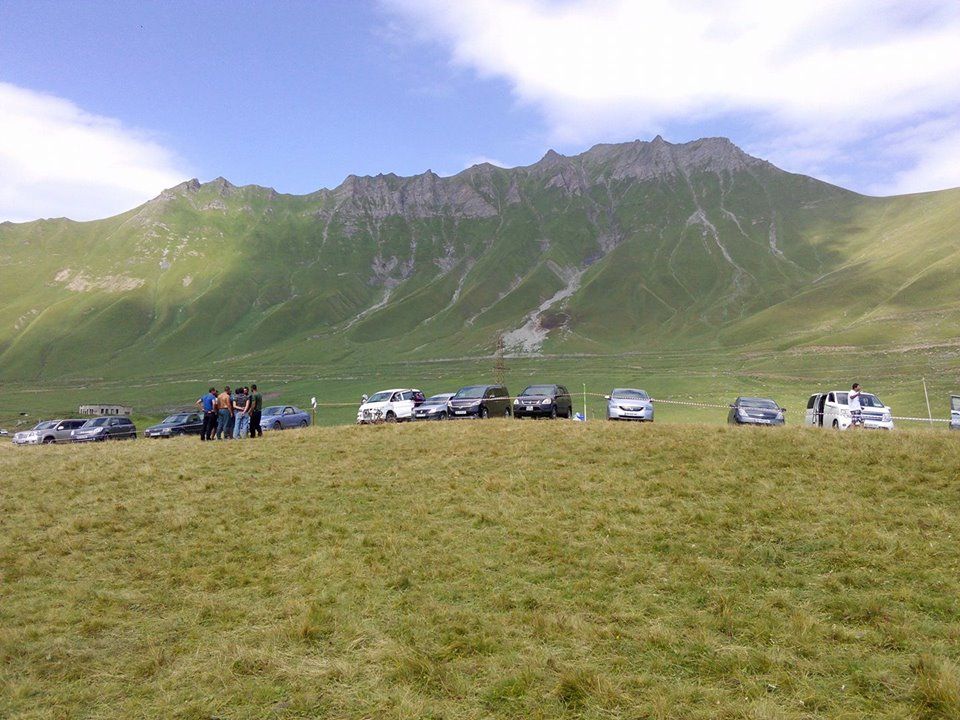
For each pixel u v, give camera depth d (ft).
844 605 22.97
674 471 44.27
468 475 47.09
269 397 536.83
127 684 19.93
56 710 18.47
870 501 35.04
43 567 31.01
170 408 509.35
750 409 91.61
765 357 531.50
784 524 31.94
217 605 25.75
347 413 326.44
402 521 36.32
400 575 27.86
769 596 24.03
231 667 20.43
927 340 492.54
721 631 21.71
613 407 96.94
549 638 21.67
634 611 23.32
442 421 85.76
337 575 28.45
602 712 17.19
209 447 68.64
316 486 45.88
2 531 37.65
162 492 45.78
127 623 24.49
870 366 436.76
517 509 37.45
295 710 18.03
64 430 137.69
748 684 18.06
